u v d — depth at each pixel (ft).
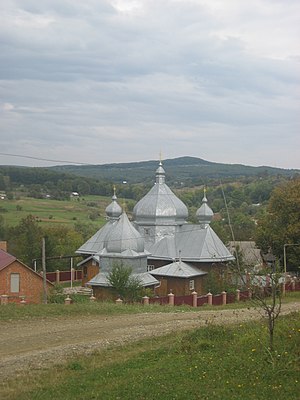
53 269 241.35
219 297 158.61
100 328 85.20
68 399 46.75
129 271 164.76
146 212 213.87
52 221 327.88
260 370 49.24
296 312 84.38
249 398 42.80
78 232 304.50
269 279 64.64
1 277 163.12
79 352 67.97
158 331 82.48
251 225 228.02
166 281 189.57
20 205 349.00
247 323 77.61
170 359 57.72
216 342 63.62
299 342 56.18
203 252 197.57
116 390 47.39
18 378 56.39
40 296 168.25
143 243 188.96
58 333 80.43
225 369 50.83
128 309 110.32
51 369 59.77
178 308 123.65
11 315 93.25
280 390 44.34
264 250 203.72
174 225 213.66
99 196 359.05
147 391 46.11
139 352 65.67
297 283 186.91
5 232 279.49
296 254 200.95
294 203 202.69
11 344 72.54
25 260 237.86
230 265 76.13
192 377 49.26
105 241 189.47
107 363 60.44
